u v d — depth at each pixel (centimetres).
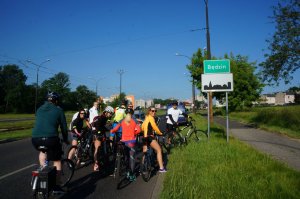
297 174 747
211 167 818
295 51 2030
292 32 2006
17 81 11412
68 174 760
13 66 11512
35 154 1232
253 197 572
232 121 3375
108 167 958
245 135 1803
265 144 1397
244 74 5181
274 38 2067
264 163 862
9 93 9775
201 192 605
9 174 876
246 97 5194
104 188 726
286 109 2777
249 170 781
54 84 12331
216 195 584
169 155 1142
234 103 5206
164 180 742
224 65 1397
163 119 4191
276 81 2138
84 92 12369
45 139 591
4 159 1116
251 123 2827
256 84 5219
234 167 809
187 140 1409
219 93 5262
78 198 649
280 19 2023
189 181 684
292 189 623
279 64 2081
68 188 723
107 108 903
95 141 891
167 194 612
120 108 1062
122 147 798
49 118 599
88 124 984
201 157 992
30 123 3428
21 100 9688
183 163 921
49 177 561
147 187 735
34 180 561
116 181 789
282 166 833
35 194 558
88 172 889
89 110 1116
